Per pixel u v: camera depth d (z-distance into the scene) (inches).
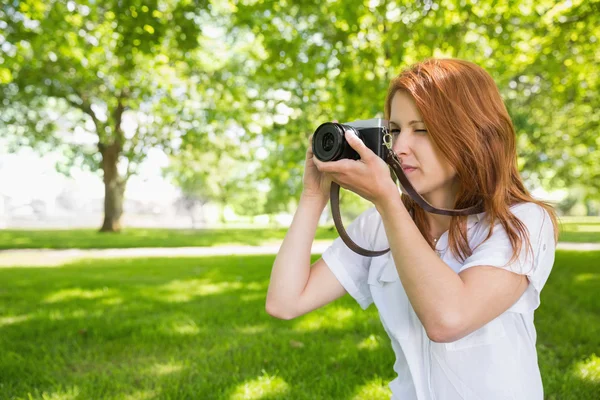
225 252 580.7
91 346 163.8
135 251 605.3
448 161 47.9
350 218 1334.9
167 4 323.9
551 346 156.4
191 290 268.8
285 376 132.4
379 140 46.2
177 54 411.8
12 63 353.4
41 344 165.2
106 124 919.7
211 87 572.4
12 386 131.0
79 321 192.9
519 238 45.9
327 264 60.9
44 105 895.1
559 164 758.5
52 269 391.2
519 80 523.8
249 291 262.7
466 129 47.5
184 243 729.0
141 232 1031.6
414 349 51.8
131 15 294.4
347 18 296.2
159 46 311.7
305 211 60.4
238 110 579.2
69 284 291.9
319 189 60.4
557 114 595.5
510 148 50.2
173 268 385.7
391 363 139.8
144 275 340.8
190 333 174.6
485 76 50.3
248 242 757.3
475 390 48.1
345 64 318.0
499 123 49.1
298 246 59.6
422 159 49.1
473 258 46.5
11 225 1599.4
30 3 316.8
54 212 1713.8
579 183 802.8
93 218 1727.4
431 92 48.1
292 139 550.9
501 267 44.6
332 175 45.3
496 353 47.9
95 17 342.3
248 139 608.7
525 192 51.6
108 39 370.3
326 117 492.7
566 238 732.0
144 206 1847.9
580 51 346.0
